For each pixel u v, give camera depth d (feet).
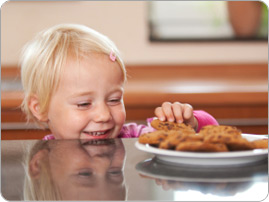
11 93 6.37
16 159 1.97
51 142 2.47
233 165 1.72
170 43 8.70
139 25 8.64
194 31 8.67
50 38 3.40
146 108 6.22
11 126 5.93
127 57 8.72
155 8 8.61
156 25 8.66
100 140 2.52
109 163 1.85
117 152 2.10
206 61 8.71
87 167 1.77
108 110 3.10
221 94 6.12
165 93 6.18
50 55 3.21
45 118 3.34
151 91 6.30
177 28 8.68
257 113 6.17
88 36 3.41
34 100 3.40
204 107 6.18
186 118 2.93
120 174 1.65
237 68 8.43
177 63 8.66
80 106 3.10
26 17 8.50
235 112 6.18
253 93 6.09
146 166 1.77
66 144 2.38
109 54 3.22
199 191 1.41
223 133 1.81
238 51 8.66
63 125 3.14
